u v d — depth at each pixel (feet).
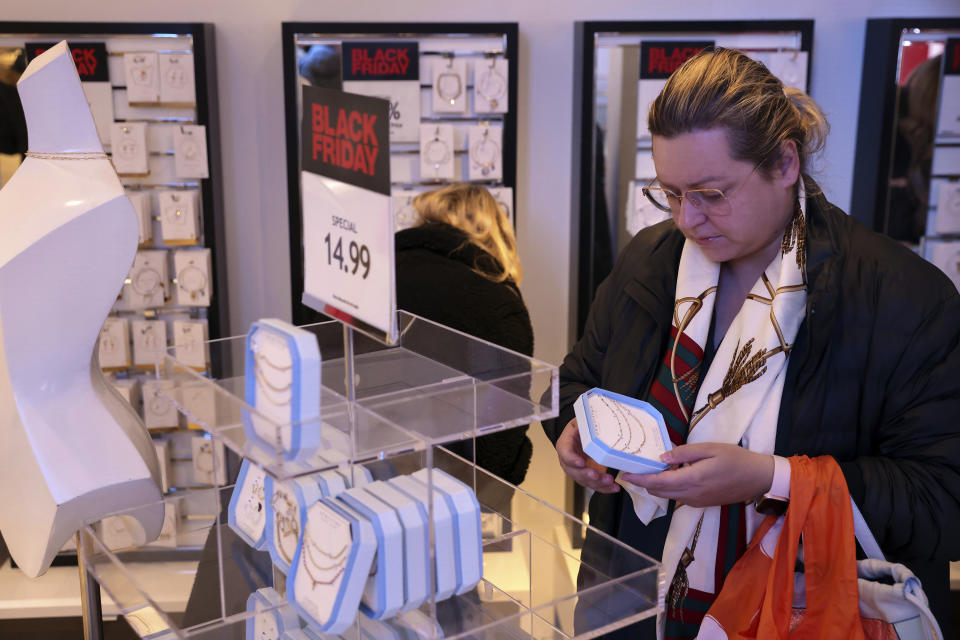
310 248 3.94
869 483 4.27
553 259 9.78
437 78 8.95
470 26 8.85
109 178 4.47
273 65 9.15
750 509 4.72
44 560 4.47
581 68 9.04
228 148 9.31
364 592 3.37
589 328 5.79
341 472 3.72
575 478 4.82
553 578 3.85
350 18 9.07
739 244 4.44
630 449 4.18
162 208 8.97
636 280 5.26
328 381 3.85
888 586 4.13
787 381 4.66
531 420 3.43
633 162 9.18
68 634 8.64
